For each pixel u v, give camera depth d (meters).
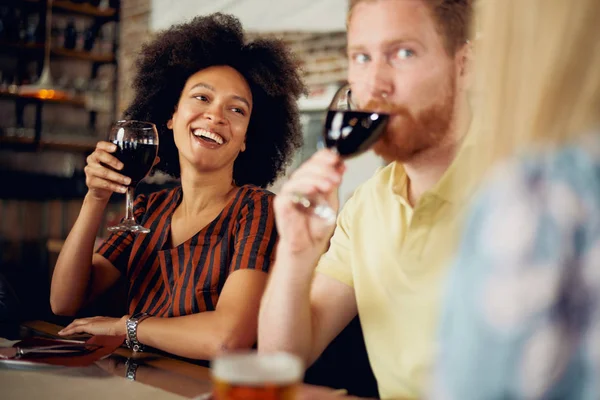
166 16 4.85
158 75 1.80
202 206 1.64
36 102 4.95
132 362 1.11
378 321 1.19
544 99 0.50
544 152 0.48
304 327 1.12
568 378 0.44
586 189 0.45
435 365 0.49
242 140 1.66
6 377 1.00
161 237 1.66
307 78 4.02
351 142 1.03
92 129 5.25
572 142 0.48
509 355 0.44
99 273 1.73
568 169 0.46
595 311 0.43
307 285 1.10
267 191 1.66
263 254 1.52
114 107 5.29
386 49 1.09
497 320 0.44
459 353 0.46
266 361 0.59
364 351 1.39
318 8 3.96
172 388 0.96
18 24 4.79
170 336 1.41
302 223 1.03
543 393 0.43
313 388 0.97
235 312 1.43
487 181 0.50
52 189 4.40
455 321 0.47
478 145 0.56
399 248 1.17
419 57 1.08
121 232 1.77
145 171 1.55
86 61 5.35
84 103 5.07
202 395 0.91
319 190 0.98
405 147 1.11
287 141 1.91
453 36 1.08
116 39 5.21
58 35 5.04
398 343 1.16
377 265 1.20
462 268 0.48
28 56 4.96
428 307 1.11
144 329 1.42
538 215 0.45
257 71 1.75
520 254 0.44
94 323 1.47
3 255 4.12
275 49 1.79
